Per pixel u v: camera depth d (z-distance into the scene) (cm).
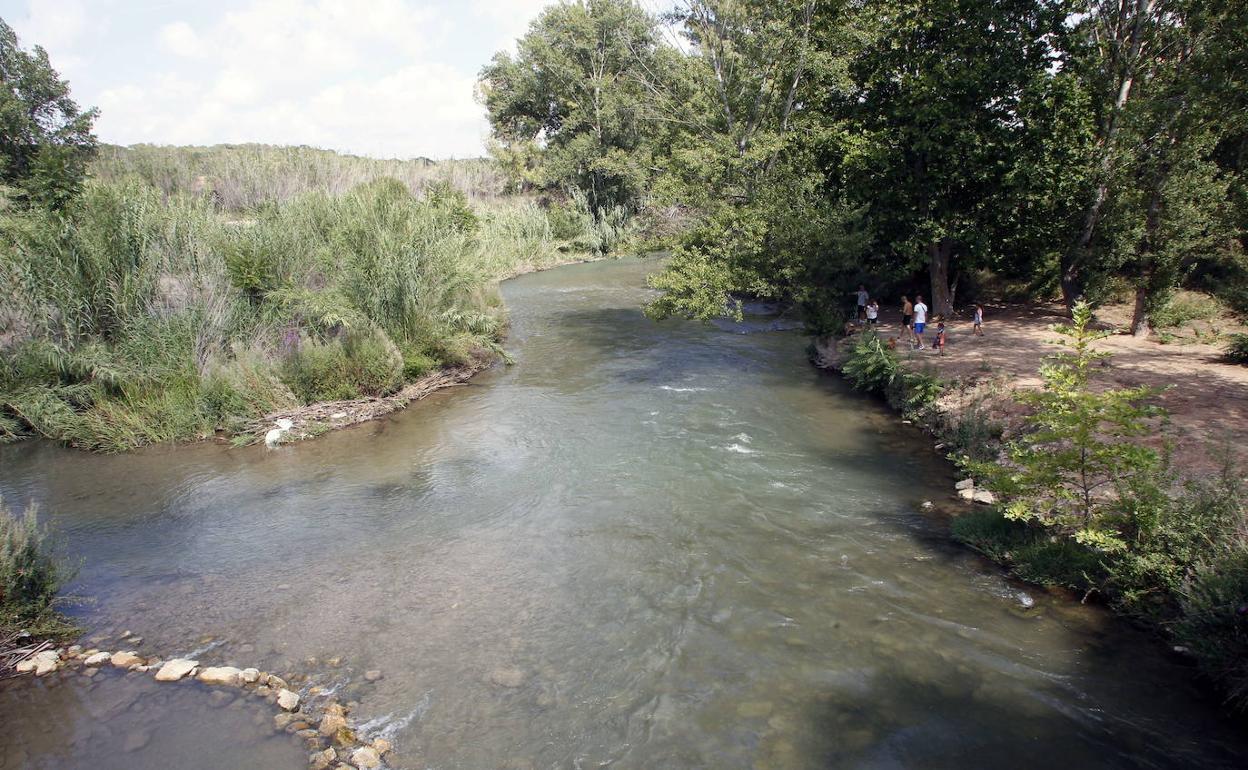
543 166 5825
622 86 5306
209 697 704
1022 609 853
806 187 2178
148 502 1193
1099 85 2053
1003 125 2127
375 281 1852
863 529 1062
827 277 2108
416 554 1005
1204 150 1784
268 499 1202
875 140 2203
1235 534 800
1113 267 2156
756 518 1099
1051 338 2027
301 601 886
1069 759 620
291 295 1722
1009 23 2044
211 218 1836
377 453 1409
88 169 3419
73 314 1538
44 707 691
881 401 1711
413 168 5191
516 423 1563
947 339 2078
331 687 722
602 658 766
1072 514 955
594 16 5616
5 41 3219
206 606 876
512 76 6084
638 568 955
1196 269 2283
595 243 5088
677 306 2053
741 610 854
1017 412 1390
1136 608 824
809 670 744
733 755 627
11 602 806
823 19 2427
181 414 1491
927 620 831
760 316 2806
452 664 758
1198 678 726
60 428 1460
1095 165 2067
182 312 1616
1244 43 1449
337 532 1077
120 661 758
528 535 1055
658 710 686
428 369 1867
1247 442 1139
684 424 1536
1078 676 733
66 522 1119
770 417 1586
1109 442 1176
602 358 2153
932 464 1319
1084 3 2052
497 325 2212
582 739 648
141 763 616
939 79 2070
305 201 2141
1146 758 621
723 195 2419
